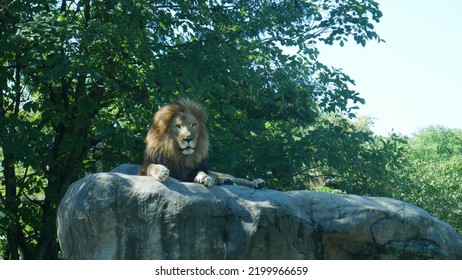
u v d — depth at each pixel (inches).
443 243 344.8
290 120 719.1
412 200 782.5
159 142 315.9
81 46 527.2
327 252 332.8
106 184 294.4
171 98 518.6
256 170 646.5
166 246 291.4
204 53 577.3
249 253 300.2
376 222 333.1
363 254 336.2
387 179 705.0
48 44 482.6
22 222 667.4
